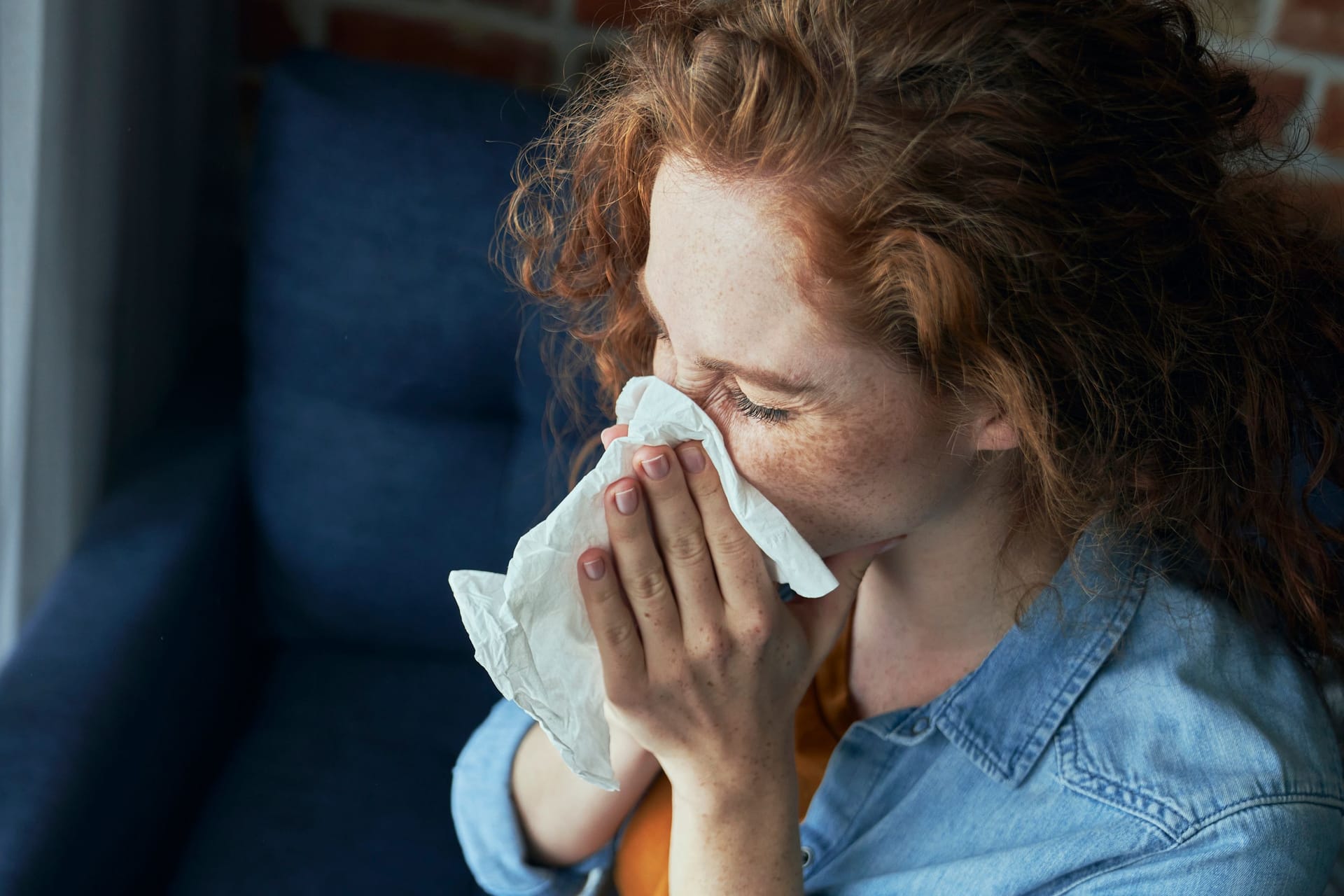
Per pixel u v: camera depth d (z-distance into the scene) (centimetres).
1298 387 68
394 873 103
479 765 87
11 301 97
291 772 110
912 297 52
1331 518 78
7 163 93
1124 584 69
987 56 51
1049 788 68
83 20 98
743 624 65
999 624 72
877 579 75
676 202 54
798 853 70
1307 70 130
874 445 57
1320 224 70
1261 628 71
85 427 109
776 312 54
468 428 119
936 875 68
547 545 63
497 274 112
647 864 82
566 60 132
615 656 66
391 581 122
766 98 51
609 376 84
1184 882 61
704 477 61
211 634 115
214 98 131
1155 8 56
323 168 110
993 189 52
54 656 94
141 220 117
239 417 127
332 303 113
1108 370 58
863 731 74
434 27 131
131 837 97
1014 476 66
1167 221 57
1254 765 63
